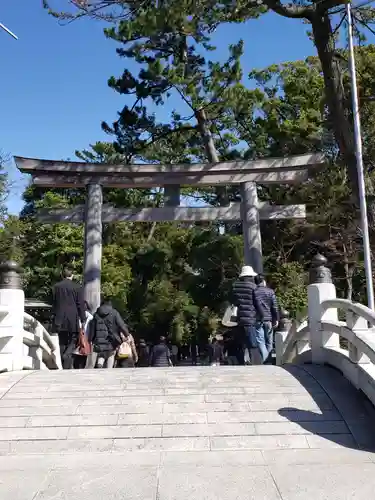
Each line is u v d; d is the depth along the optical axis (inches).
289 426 212.4
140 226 999.6
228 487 156.2
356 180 543.8
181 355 798.5
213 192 991.0
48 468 178.9
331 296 295.6
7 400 237.8
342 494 148.6
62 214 574.2
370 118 707.4
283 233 791.7
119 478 166.7
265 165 574.6
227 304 735.1
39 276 872.3
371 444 199.6
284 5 513.3
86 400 236.5
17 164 560.4
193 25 573.9
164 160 890.1
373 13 523.5
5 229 914.1
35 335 323.9
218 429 210.7
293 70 949.8
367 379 224.5
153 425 214.2
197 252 792.3
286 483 158.7
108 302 374.3
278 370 279.6
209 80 723.4
